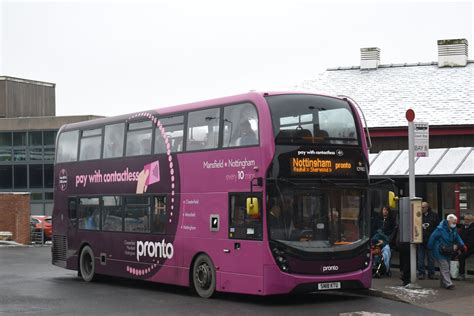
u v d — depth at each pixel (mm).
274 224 14734
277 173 14766
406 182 20734
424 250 18672
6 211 41188
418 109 24391
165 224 17906
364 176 15766
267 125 14859
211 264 16312
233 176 15656
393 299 15594
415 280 16781
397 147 23422
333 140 15477
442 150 20234
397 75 28188
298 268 14734
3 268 26031
